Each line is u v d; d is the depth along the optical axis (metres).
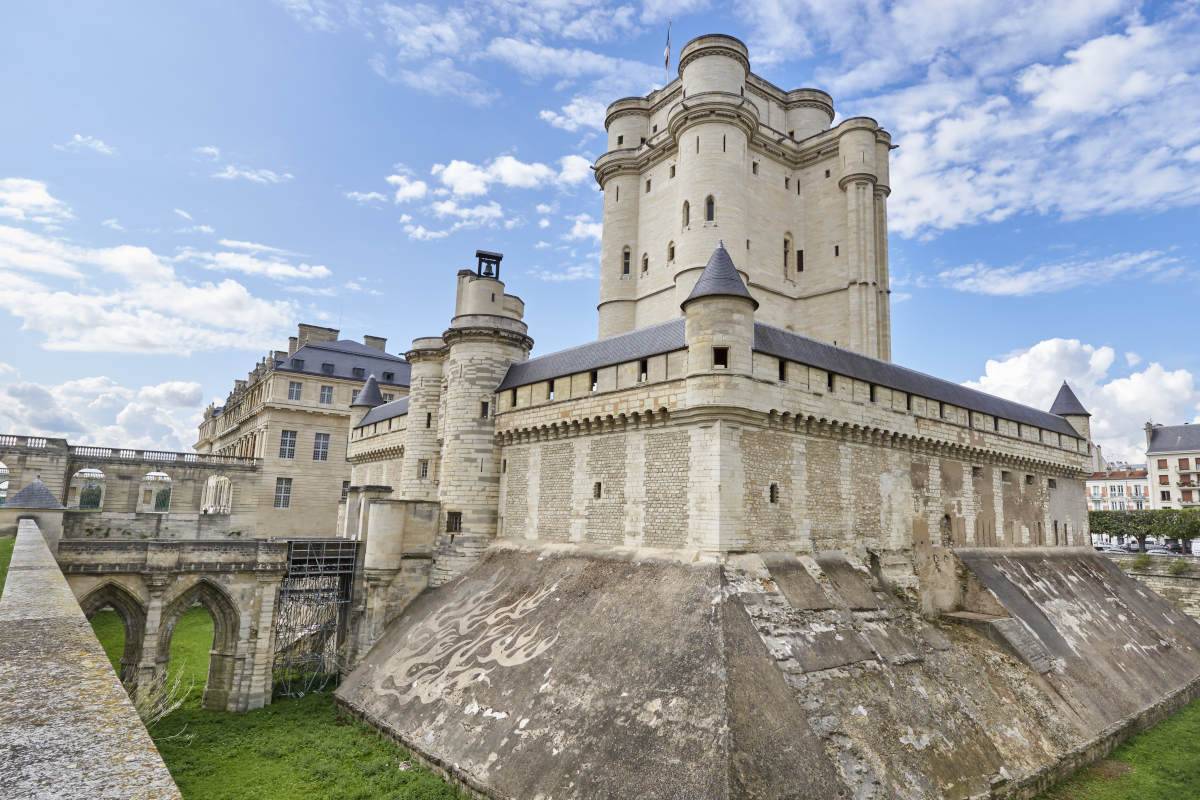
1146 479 108.25
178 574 30.80
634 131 55.16
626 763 17.98
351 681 30.97
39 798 3.68
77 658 6.84
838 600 25.75
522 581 30.77
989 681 25.92
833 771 17.89
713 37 46.59
